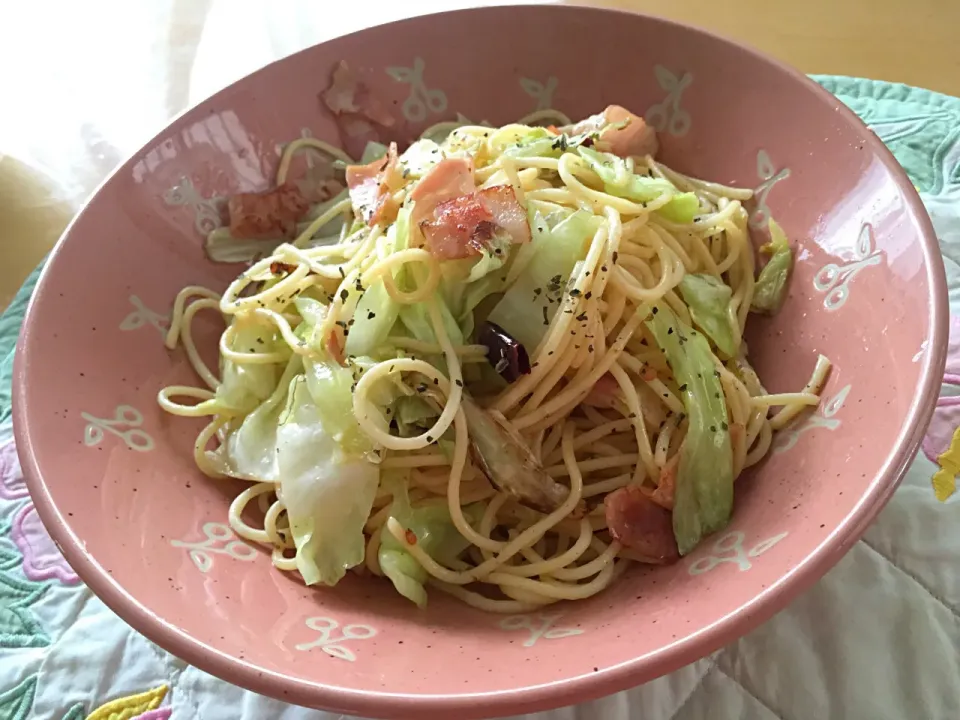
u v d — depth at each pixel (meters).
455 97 0.27
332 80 0.27
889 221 0.19
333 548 0.19
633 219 0.23
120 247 0.23
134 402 0.22
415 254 0.20
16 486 0.24
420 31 0.26
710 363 0.21
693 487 0.19
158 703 0.19
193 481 0.21
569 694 0.13
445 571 0.20
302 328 0.23
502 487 0.20
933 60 0.30
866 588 0.19
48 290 0.21
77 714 0.19
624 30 0.25
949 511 0.20
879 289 0.19
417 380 0.21
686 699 0.18
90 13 0.36
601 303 0.21
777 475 0.19
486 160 0.24
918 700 0.17
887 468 0.15
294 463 0.20
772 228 0.23
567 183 0.22
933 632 0.18
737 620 0.14
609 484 0.21
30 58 0.36
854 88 0.29
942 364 0.16
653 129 0.26
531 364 0.20
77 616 0.21
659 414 0.21
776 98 0.23
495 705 0.13
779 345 0.22
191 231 0.25
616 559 0.20
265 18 0.38
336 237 0.26
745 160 0.24
